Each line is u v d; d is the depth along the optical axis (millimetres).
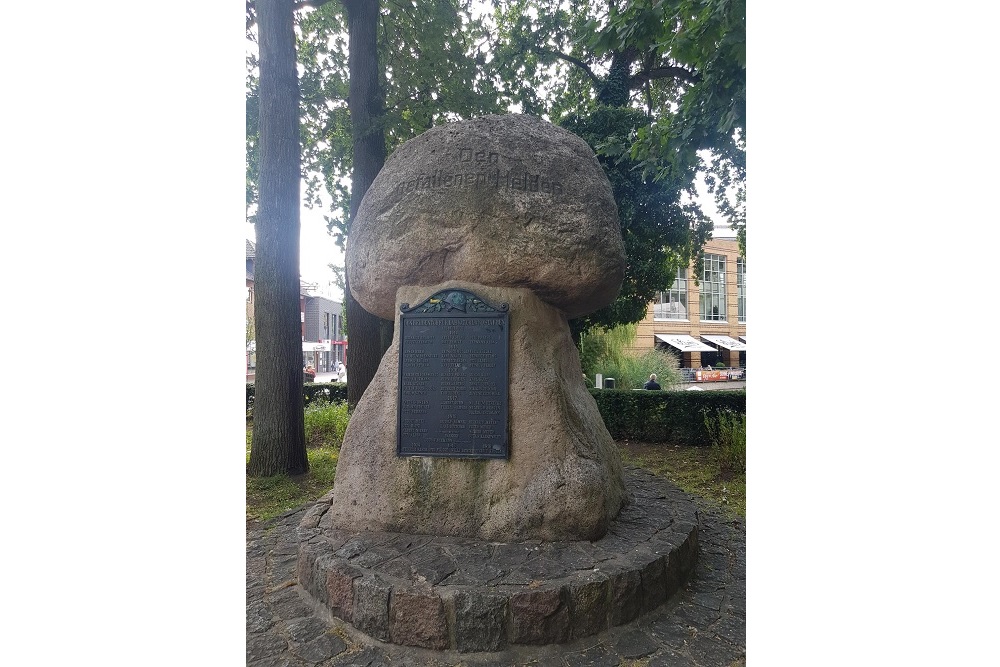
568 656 2244
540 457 2891
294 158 5941
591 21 5555
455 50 8609
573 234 3088
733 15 4219
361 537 2889
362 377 7473
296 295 5953
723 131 4918
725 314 23156
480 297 3078
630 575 2451
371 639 2354
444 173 3133
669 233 7930
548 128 3322
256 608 2619
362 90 7180
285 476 5660
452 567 2518
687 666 2172
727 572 2992
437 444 2980
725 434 6676
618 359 11703
